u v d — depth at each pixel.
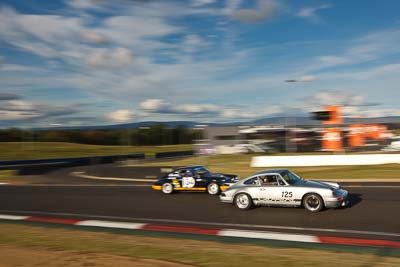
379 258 7.11
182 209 13.34
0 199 17.92
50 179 27.73
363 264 6.71
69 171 34.75
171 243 8.70
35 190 20.84
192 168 16.83
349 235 9.15
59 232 10.28
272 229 10.06
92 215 13.12
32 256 7.69
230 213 12.27
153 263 6.98
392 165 23.95
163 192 16.98
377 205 12.35
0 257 7.74
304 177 21.28
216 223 11.06
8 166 44.69
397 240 8.57
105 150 75.88
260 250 7.87
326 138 37.25
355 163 25.39
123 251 7.96
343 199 11.70
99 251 7.99
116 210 13.78
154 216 12.44
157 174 26.62
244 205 12.68
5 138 102.00
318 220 10.73
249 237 9.34
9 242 9.21
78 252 7.89
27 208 15.18
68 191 19.69
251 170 25.67
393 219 10.45
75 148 80.44
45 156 63.75
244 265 6.78
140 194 17.25
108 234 9.91
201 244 8.56
